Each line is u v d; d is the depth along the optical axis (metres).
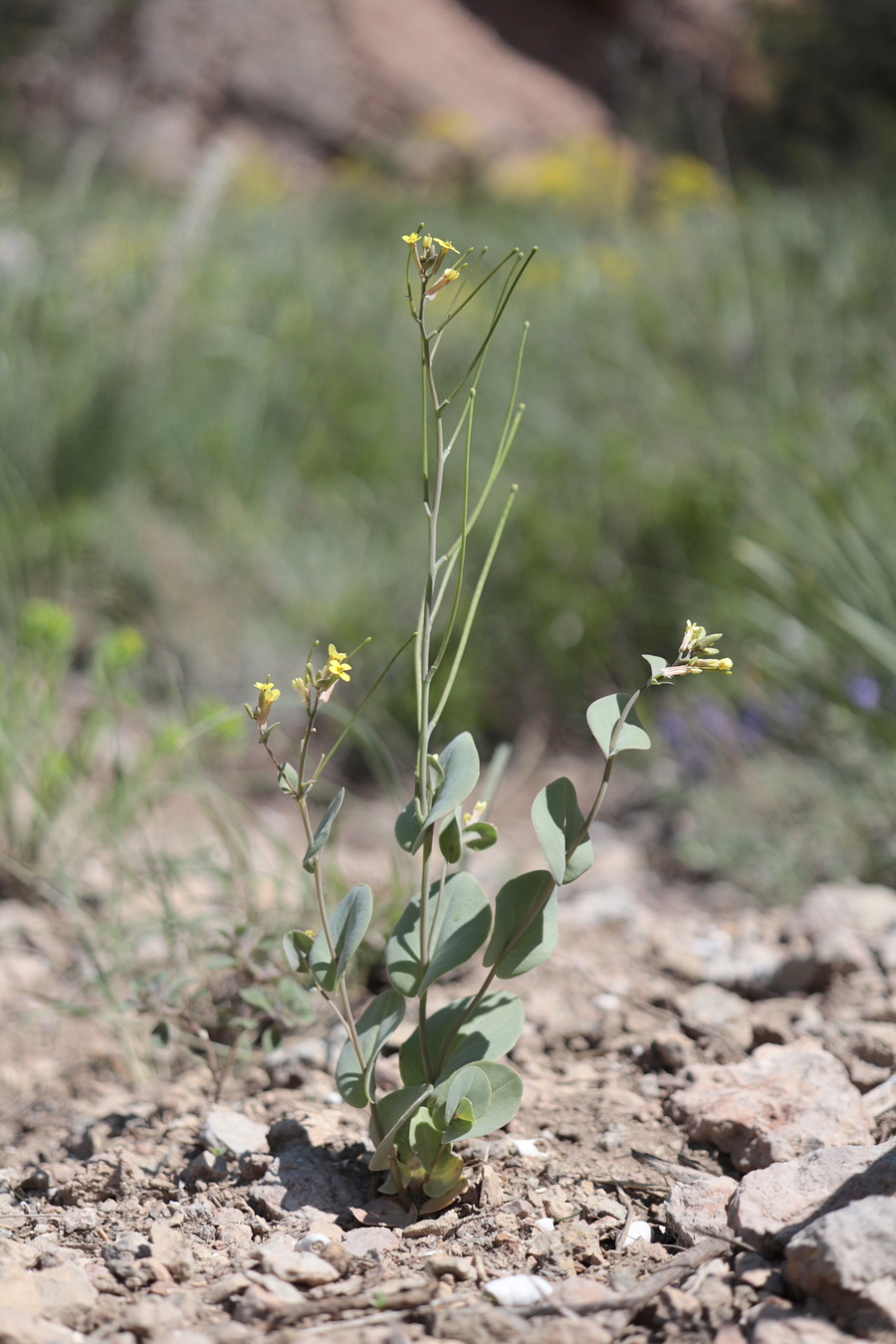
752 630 3.70
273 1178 1.53
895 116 8.86
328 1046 1.95
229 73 13.84
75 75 12.66
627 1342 1.19
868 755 3.01
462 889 1.49
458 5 15.37
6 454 4.49
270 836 2.40
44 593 4.14
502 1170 1.56
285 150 14.07
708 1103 1.65
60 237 6.10
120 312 5.43
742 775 3.28
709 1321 1.19
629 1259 1.36
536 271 6.52
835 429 4.24
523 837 3.34
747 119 9.77
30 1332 1.14
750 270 5.70
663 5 14.09
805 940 2.39
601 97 15.17
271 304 6.22
